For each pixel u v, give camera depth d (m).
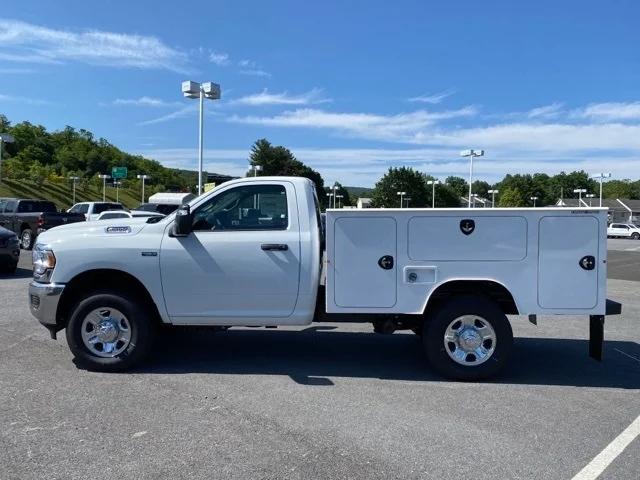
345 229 5.89
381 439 4.40
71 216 22.92
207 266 5.98
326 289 5.94
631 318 9.85
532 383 5.96
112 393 5.38
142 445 4.21
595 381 6.07
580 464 4.02
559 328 8.88
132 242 6.00
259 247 5.98
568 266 5.78
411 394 5.52
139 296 6.23
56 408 4.96
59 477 3.71
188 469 3.84
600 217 5.72
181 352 7.01
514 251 5.79
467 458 4.09
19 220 22.97
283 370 6.28
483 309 5.86
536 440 4.43
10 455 4.02
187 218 5.84
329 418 4.83
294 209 6.09
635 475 3.86
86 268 5.98
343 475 3.79
